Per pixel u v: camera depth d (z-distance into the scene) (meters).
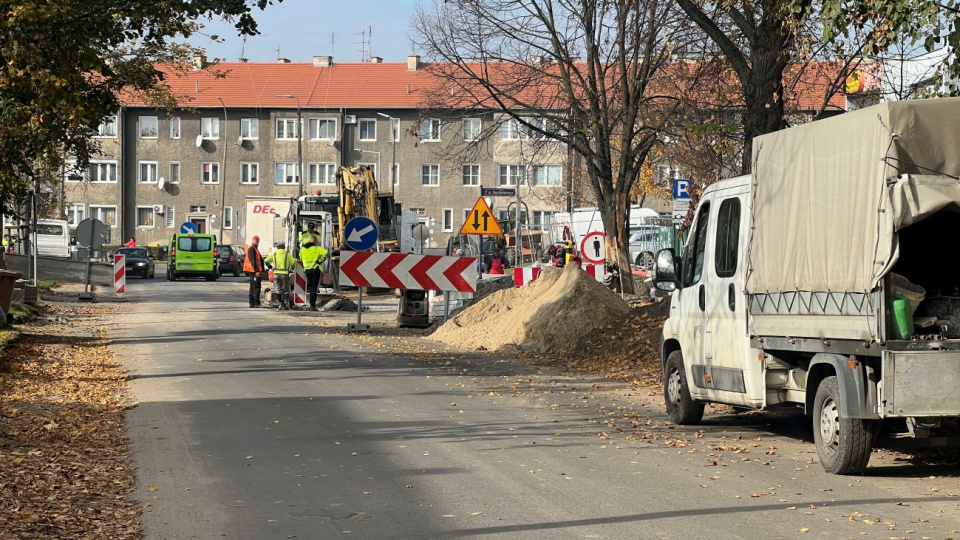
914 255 9.95
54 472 9.21
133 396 14.40
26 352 19.27
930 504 8.09
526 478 9.12
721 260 11.47
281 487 8.80
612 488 8.71
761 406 10.59
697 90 28.34
